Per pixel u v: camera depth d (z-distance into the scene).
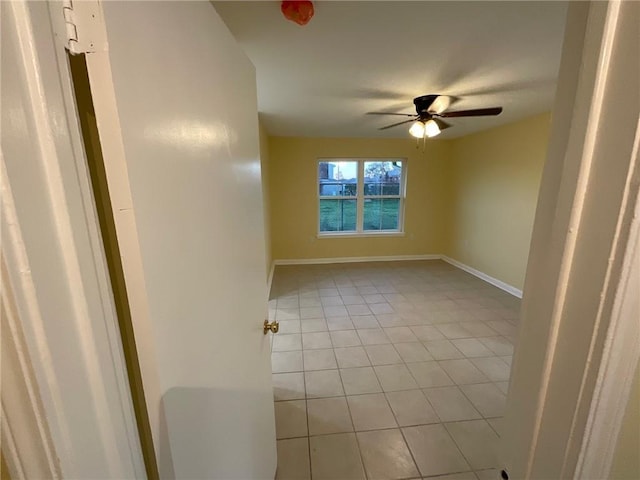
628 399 0.46
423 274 4.68
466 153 4.77
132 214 0.46
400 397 2.01
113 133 0.43
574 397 0.45
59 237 0.35
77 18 0.37
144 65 0.48
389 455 1.59
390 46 1.72
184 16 0.61
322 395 2.03
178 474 0.58
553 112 0.48
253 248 1.11
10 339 0.31
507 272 3.98
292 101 2.80
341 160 5.09
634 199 0.36
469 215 4.73
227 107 0.84
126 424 0.46
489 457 1.58
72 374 0.37
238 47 0.93
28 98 0.31
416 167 5.19
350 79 2.24
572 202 0.42
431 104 2.57
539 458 0.52
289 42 1.67
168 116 0.55
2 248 0.30
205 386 0.70
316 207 5.10
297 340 2.74
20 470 0.33
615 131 0.37
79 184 0.38
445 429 1.75
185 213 0.61
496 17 1.44
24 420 0.33
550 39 1.64
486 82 2.31
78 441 0.38
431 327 2.98
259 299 1.19
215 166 0.76
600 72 0.38
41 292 0.33
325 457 1.58
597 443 0.45
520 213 3.73
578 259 0.42
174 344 0.57
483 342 2.70
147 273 0.49
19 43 0.30
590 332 0.42
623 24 0.35
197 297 0.66
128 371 0.51
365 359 2.44
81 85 0.44
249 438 1.02
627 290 0.39
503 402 1.96
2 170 0.29
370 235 5.32
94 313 0.40
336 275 4.65
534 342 0.51
